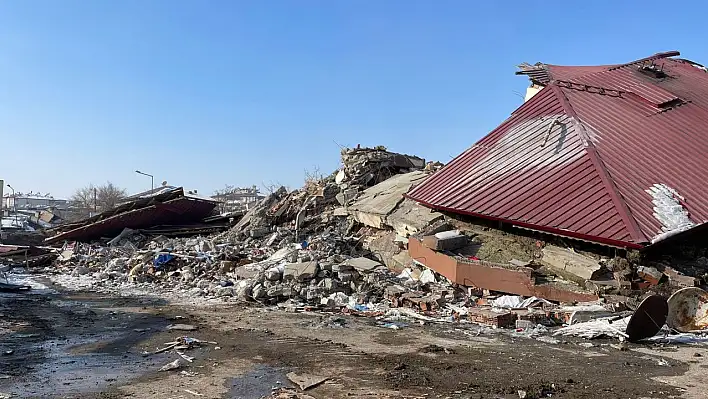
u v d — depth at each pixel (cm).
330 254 2080
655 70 2408
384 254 2145
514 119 2356
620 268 1541
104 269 2469
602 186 1728
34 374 880
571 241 1706
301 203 3062
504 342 1152
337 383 827
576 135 2000
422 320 1391
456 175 2225
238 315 1451
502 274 1611
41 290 1992
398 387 803
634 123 2031
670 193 1691
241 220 3341
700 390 796
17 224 6550
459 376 864
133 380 846
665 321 1173
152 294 1867
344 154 3284
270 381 841
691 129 1983
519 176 1981
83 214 8462
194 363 955
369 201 2612
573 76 2566
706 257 1647
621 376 873
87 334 1212
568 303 1492
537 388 795
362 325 1321
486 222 1958
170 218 3644
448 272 1728
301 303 1617
